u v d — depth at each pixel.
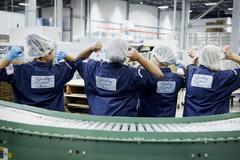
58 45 4.50
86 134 1.01
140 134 1.00
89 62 1.80
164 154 1.00
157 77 1.71
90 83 1.76
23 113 1.39
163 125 1.27
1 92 3.26
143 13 14.84
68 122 1.28
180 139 1.00
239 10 7.05
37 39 1.88
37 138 1.04
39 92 1.86
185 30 8.73
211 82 2.03
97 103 1.71
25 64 1.83
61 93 2.01
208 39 9.88
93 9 12.61
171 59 2.05
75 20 12.39
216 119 1.41
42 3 12.52
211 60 2.06
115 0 13.49
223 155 1.03
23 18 7.00
